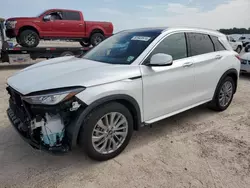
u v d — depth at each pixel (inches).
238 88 262.1
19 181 95.3
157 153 118.3
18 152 116.8
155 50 122.6
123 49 128.7
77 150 120.2
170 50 130.6
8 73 338.0
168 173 102.3
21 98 95.7
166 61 110.4
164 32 130.4
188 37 142.9
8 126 145.3
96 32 480.1
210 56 154.2
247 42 999.6
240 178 99.7
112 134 109.6
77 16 451.8
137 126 119.0
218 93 167.8
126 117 111.8
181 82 134.6
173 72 128.7
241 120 163.5
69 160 111.1
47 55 402.0
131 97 109.8
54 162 109.3
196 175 101.2
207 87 156.6
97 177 99.0
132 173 102.0
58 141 96.8
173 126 151.7
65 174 100.7
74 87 93.3
